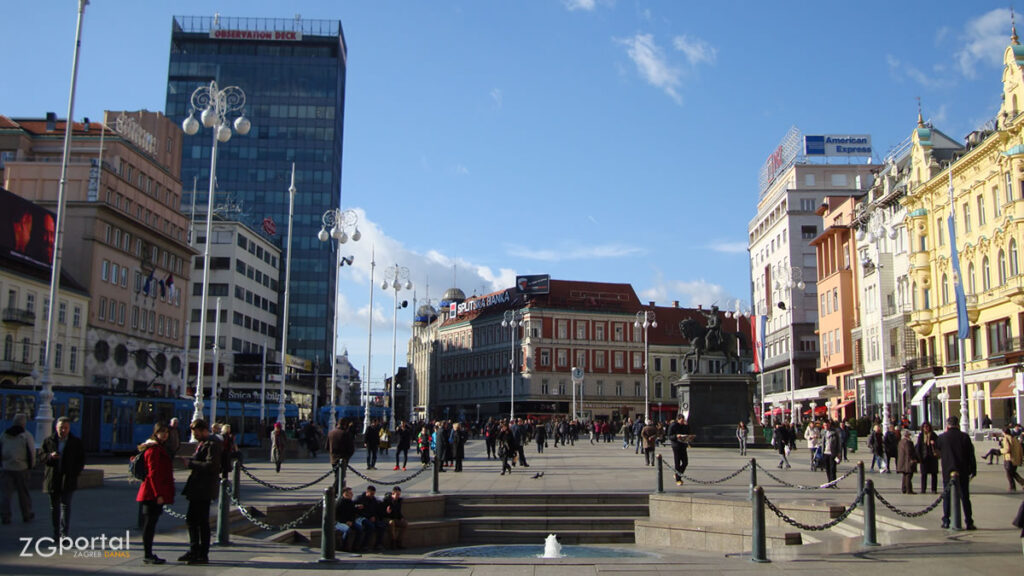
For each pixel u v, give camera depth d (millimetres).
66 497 14516
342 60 140500
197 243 104875
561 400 112500
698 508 20609
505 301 122750
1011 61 49469
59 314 64125
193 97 30844
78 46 26766
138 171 78375
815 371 88938
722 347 51125
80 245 69062
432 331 144125
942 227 57500
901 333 62219
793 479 28375
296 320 128250
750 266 112438
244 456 43312
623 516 21766
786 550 15383
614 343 117000
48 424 23984
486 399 121938
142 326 78438
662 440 56500
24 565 12344
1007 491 23781
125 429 45375
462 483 27328
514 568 13359
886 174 69625
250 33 133125
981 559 13219
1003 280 49406
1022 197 46719
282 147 131500
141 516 15969
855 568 12781
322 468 35406
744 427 43719
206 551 13102
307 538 18172
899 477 29125
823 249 82312
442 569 13172
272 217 129750
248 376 104750
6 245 57781
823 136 96312
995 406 48875
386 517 19438
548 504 22328
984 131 53844
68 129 26391
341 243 48375
